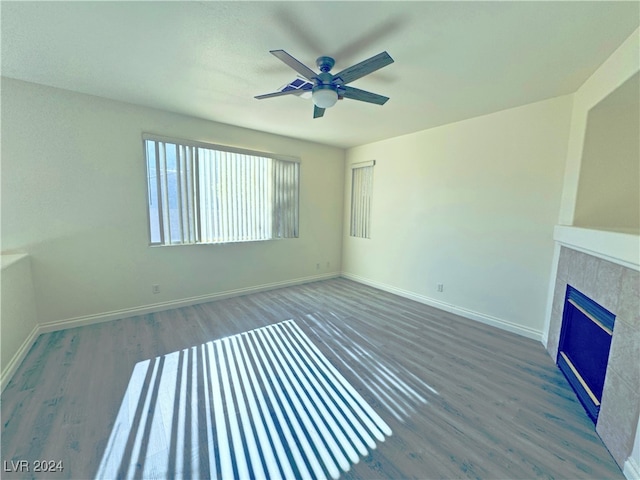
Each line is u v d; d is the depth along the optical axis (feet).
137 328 10.08
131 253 10.89
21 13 5.39
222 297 13.61
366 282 16.76
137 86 8.84
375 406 6.36
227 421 5.84
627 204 7.83
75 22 5.71
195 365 7.85
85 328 9.94
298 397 6.62
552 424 5.89
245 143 13.32
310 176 16.25
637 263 4.83
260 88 8.89
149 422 5.75
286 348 8.91
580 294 7.32
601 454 5.17
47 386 6.77
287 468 4.84
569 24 5.54
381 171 15.44
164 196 11.39
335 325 10.75
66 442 5.22
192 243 12.19
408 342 9.46
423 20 5.54
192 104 10.29
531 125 9.66
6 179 8.60
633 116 7.52
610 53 6.50
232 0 5.07
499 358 8.51
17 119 8.61
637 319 4.91
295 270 16.37
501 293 10.73
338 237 18.25
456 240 12.09
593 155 7.93
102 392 6.61
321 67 7.13
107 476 4.62
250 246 14.33
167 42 6.44
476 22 5.55
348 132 13.71
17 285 7.84
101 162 10.00
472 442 5.42
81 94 9.45
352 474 4.74
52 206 9.30
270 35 6.13
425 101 9.57
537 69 7.31
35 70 7.87
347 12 5.35
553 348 8.61
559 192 9.17
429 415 6.11
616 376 5.28
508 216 10.40
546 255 9.53
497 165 10.61
